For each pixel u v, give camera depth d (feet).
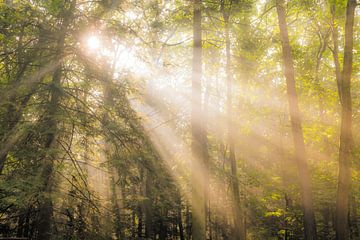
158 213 53.06
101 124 27.30
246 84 59.57
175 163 44.52
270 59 60.13
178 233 67.15
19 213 24.22
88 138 28.66
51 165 23.77
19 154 22.57
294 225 51.47
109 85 28.30
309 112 59.21
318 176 49.06
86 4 30.04
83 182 27.78
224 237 64.13
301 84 55.52
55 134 24.43
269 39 48.39
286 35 42.45
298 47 58.85
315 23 63.26
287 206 50.16
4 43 24.71
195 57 36.06
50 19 26.61
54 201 24.16
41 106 24.41
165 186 35.63
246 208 54.13
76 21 27.30
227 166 64.03
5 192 21.44
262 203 53.36
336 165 49.32
